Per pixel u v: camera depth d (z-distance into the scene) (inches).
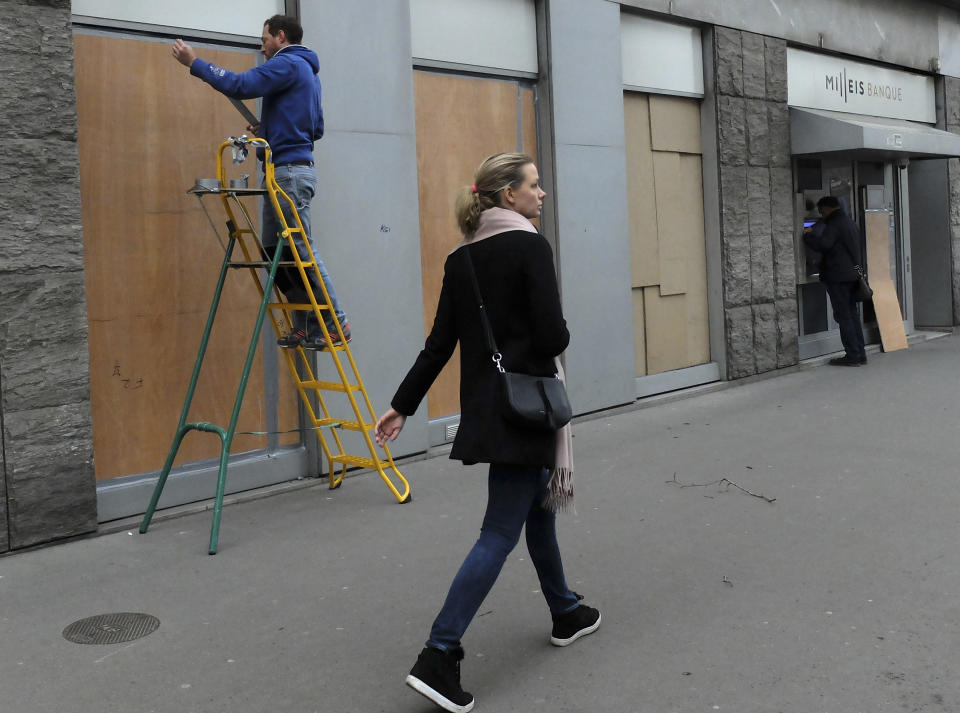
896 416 319.0
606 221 340.8
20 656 145.6
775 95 428.5
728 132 401.4
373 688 132.9
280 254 206.7
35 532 198.2
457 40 298.4
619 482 244.5
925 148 469.7
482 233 131.4
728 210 402.0
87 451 204.8
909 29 532.1
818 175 469.7
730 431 306.5
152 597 170.1
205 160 235.1
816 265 468.1
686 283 391.5
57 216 198.5
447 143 297.6
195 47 234.7
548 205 324.8
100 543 202.7
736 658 138.2
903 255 555.5
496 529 127.8
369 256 263.1
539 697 128.4
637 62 365.4
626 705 125.3
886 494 223.9
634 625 151.9
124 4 219.1
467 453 127.1
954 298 570.3
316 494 241.1
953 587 163.2
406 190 271.9
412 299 274.1
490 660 140.6
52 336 198.8
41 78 195.6
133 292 223.6
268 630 153.9
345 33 256.1
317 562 187.2
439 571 180.4
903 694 125.3
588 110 333.1
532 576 175.3
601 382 339.0
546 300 126.4
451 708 122.5
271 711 126.6
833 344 485.7
